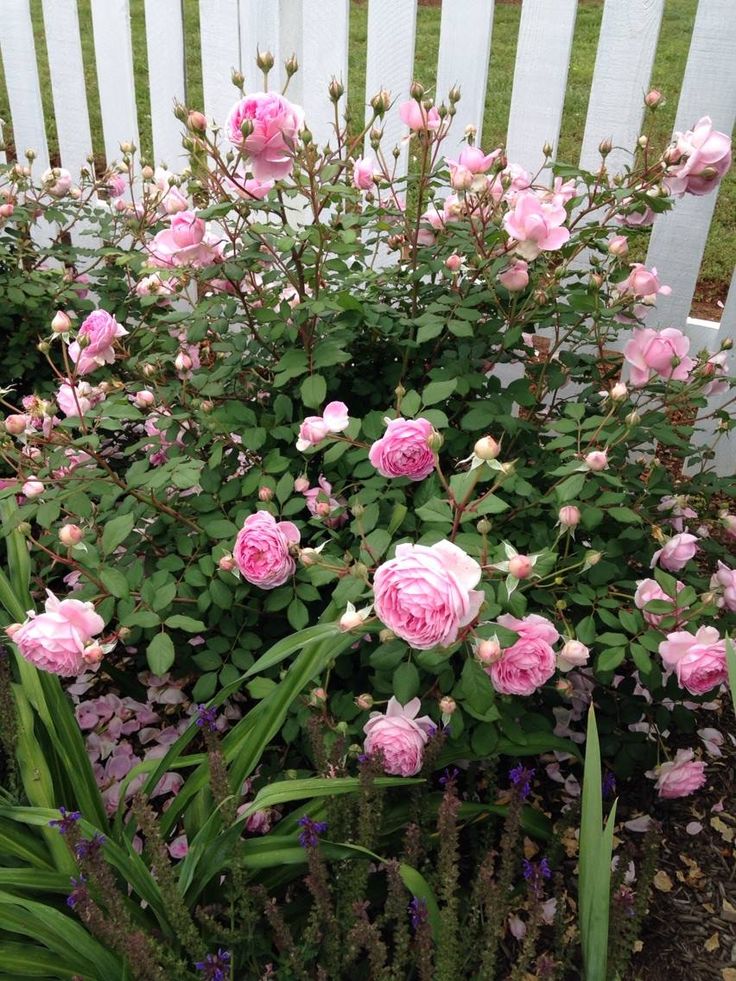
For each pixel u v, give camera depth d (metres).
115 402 1.55
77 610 1.23
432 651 1.14
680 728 1.57
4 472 1.95
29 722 1.36
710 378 1.59
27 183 2.58
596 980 1.04
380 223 1.67
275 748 1.58
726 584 1.35
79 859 1.05
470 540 1.24
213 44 2.62
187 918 1.10
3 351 2.53
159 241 1.56
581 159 2.20
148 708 1.78
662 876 1.48
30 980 1.07
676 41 6.37
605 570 1.39
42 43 6.80
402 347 1.73
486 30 2.17
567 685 1.34
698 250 2.17
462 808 1.32
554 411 1.96
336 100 1.58
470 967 1.27
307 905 1.30
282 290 1.81
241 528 1.46
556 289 1.64
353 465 1.54
